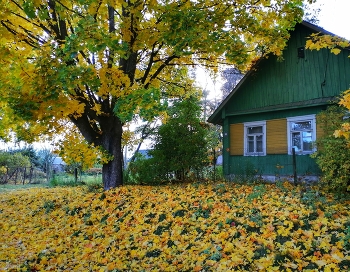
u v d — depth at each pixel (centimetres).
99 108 1019
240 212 686
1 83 759
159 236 618
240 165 1409
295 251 457
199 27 803
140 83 987
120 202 876
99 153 1012
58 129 1061
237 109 1430
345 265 411
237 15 931
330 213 610
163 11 802
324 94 1157
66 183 1811
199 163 1222
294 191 855
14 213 954
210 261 466
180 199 860
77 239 665
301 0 930
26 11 629
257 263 438
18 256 575
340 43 592
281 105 1270
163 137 1246
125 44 723
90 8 793
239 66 1023
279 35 990
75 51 681
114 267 493
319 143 935
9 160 2316
